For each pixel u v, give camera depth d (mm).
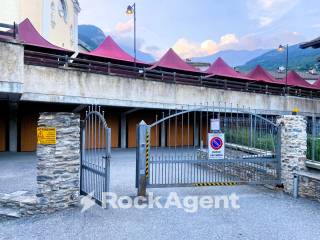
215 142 8320
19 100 13938
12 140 17984
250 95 21688
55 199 6707
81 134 7727
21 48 12016
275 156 8820
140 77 17938
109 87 16172
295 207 7273
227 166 11055
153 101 17719
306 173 8133
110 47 21047
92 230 5707
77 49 36062
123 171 11633
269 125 9883
